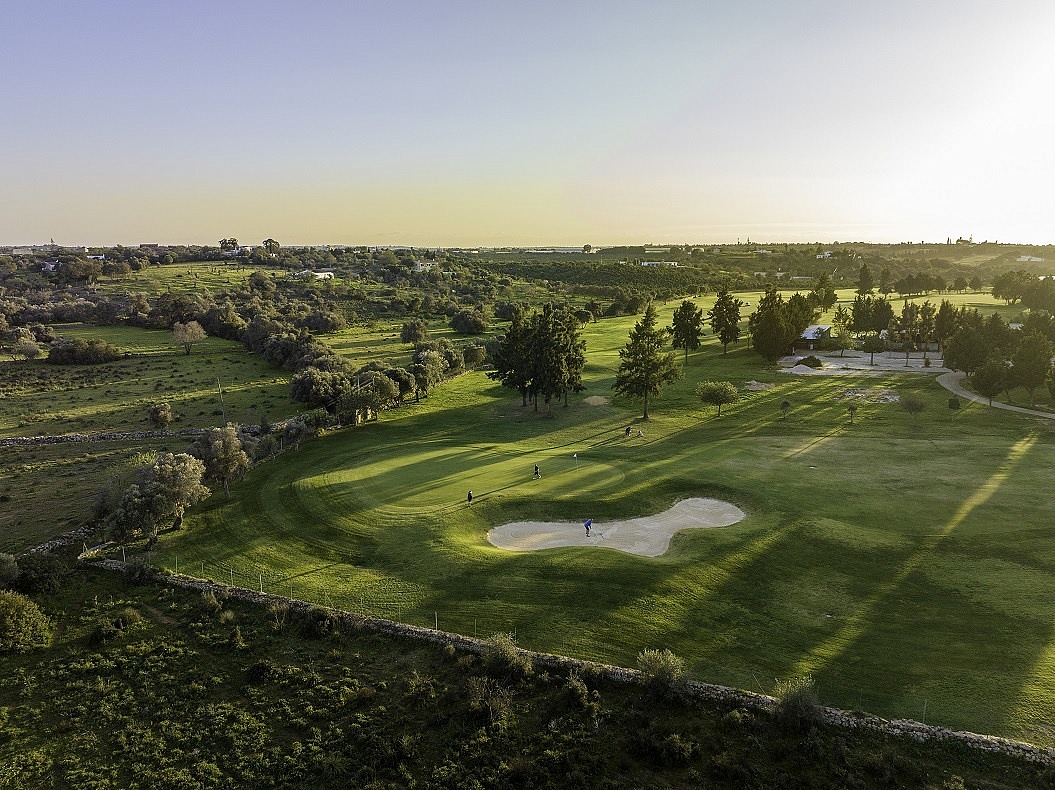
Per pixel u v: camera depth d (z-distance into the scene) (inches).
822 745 979.9
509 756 999.0
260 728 1090.1
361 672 1227.9
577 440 3006.9
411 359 5044.3
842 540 1706.4
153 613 1465.3
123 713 1143.0
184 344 5826.8
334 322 6505.9
